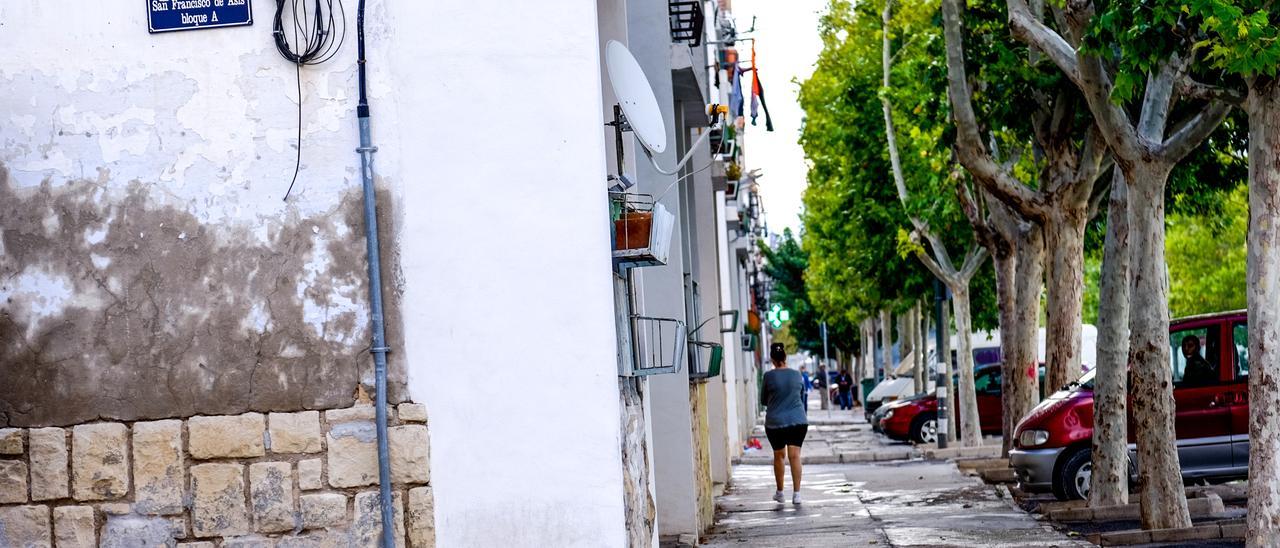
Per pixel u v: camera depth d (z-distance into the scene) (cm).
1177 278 6550
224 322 754
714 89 2659
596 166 751
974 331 4419
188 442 750
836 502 1988
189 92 758
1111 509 1597
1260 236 1102
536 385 749
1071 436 1789
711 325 2122
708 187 2058
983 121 2086
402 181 755
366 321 754
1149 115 1468
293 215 755
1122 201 1602
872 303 4828
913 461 2888
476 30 756
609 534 746
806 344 9075
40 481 747
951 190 3003
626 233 824
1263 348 1095
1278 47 1056
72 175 755
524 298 750
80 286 754
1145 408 1436
